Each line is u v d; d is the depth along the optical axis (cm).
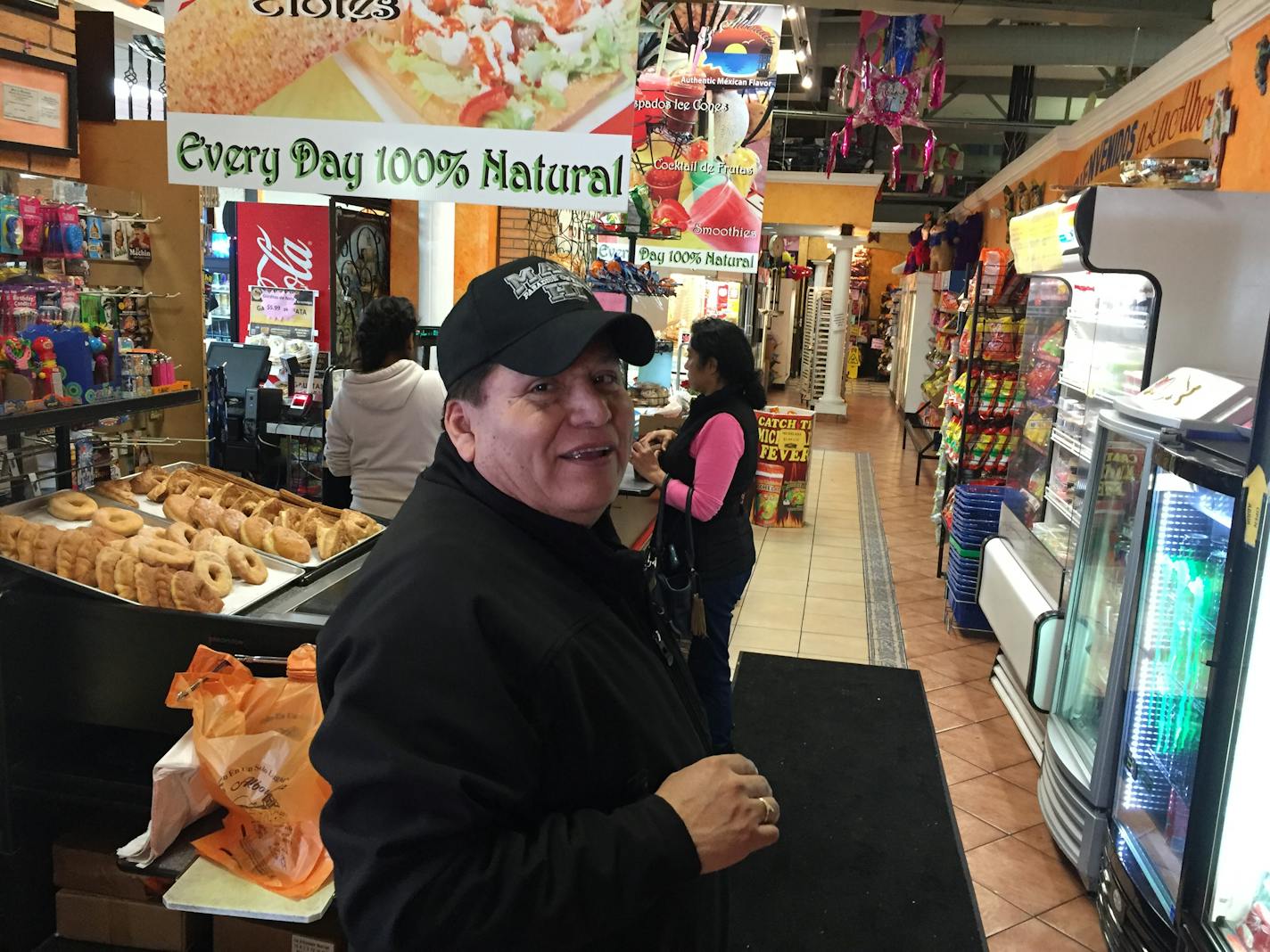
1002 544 437
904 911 271
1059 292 418
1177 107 525
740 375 311
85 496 252
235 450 538
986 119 1241
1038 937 262
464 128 244
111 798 218
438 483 117
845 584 607
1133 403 280
